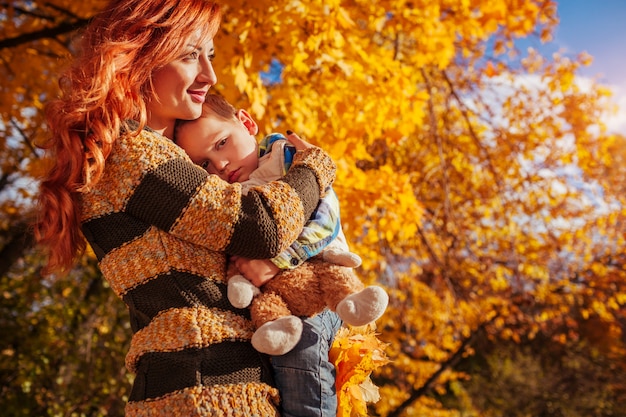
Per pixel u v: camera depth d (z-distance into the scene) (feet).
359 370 5.24
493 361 53.88
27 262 29.22
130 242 4.86
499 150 24.54
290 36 10.57
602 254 34.14
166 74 5.21
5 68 18.65
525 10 14.96
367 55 11.96
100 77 4.79
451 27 14.88
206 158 5.71
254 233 4.76
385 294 4.88
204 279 4.82
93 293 28.73
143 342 4.73
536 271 28.89
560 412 51.85
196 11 5.20
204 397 4.56
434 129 19.30
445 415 38.27
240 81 10.02
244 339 4.81
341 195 12.19
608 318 35.99
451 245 23.18
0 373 26.02
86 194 4.97
